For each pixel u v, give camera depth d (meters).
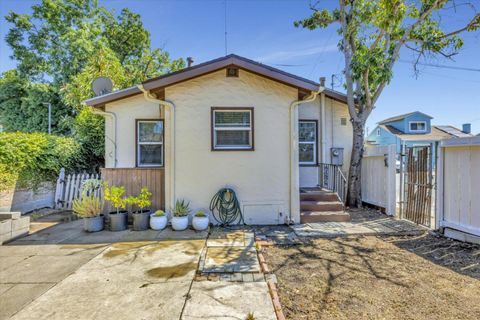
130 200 5.49
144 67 17.80
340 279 3.23
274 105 6.14
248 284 3.10
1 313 2.52
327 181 7.80
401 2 6.04
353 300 2.74
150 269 3.53
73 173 8.94
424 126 21.41
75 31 15.98
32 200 7.63
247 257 3.96
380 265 3.64
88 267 3.60
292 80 5.79
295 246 4.50
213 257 3.96
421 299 2.74
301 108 8.09
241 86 6.07
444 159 4.95
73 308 2.61
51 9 16.55
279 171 6.14
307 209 6.30
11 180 6.91
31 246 4.47
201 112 5.99
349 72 7.30
